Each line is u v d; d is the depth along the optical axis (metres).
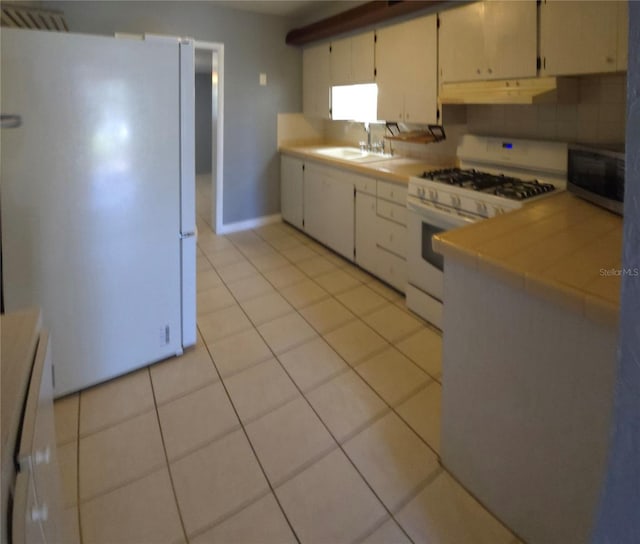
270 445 1.74
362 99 3.98
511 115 2.66
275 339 2.54
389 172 3.00
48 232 1.80
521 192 2.14
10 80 1.60
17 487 0.62
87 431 1.80
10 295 1.78
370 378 2.17
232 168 4.43
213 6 3.88
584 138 2.31
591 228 1.50
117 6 3.46
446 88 2.72
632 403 0.61
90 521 1.41
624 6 1.82
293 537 1.37
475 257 1.28
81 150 1.80
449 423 1.55
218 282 3.37
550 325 1.14
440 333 2.59
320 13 4.09
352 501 1.49
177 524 1.41
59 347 1.92
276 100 4.48
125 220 1.99
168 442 1.75
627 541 0.65
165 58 1.92
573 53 2.02
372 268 3.36
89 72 1.74
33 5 2.97
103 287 1.99
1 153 1.65
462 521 1.42
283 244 4.24
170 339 2.27
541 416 1.21
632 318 0.59
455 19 2.59
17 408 0.72
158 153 2.00
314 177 4.05
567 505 1.19
